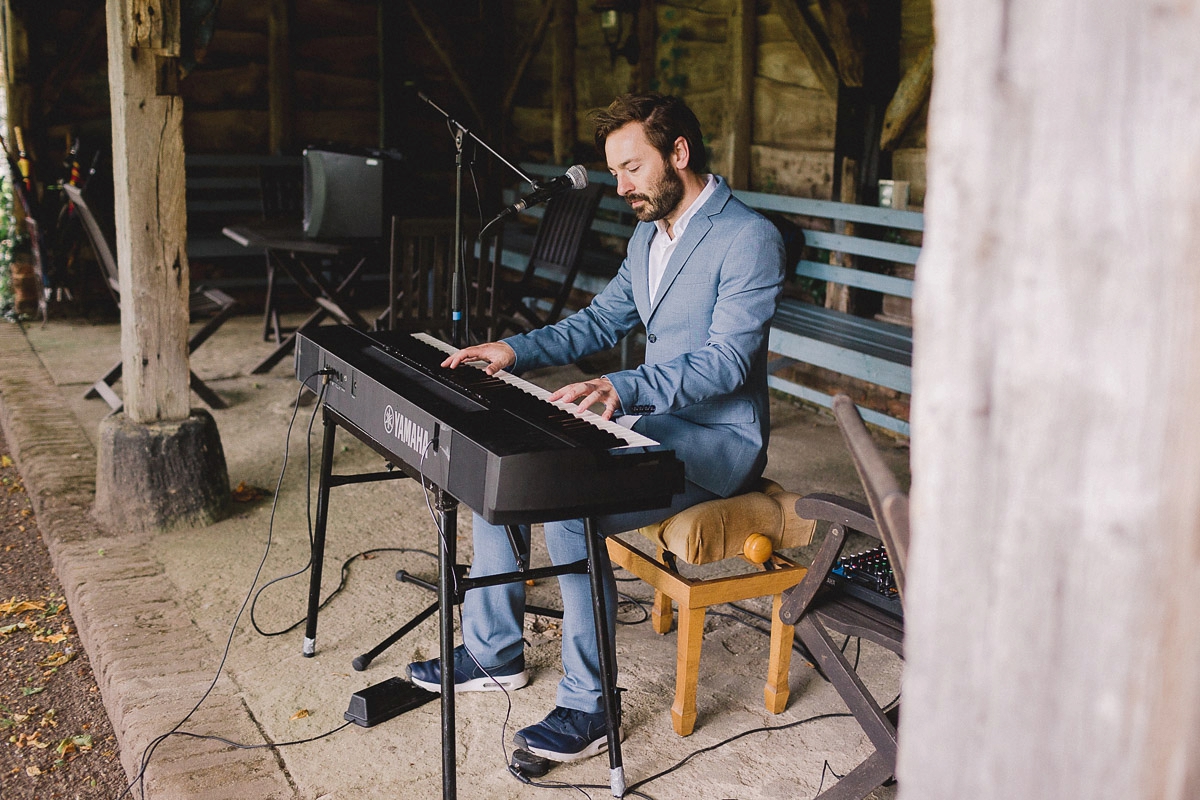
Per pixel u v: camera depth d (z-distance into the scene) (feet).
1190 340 2.84
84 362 20.04
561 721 8.06
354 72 25.75
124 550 11.74
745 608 10.64
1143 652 3.02
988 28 3.01
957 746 3.42
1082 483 3.03
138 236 11.75
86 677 9.91
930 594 3.41
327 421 8.94
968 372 3.20
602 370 20.07
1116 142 2.84
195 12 11.46
